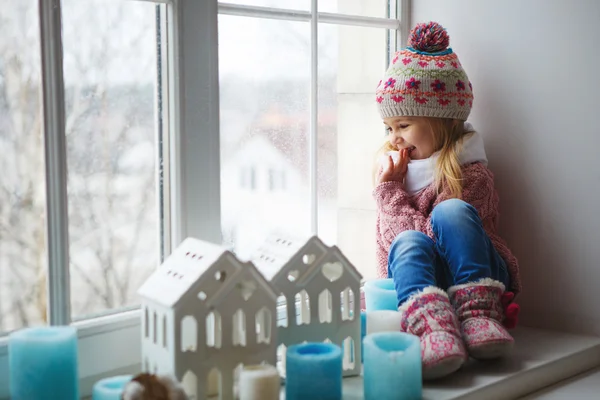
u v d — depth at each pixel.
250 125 1.42
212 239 1.31
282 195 1.48
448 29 1.67
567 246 1.54
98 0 1.17
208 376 1.09
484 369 1.28
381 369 1.09
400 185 1.50
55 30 1.10
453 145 1.49
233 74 1.38
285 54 1.46
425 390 1.17
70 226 1.16
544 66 1.54
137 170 1.24
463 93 1.48
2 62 1.06
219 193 1.32
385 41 1.69
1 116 1.07
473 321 1.27
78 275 1.18
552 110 1.53
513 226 1.61
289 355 1.09
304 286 1.16
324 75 1.56
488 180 1.49
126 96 1.22
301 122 1.51
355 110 1.63
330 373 1.08
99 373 1.17
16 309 1.10
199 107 1.27
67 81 1.14
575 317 1.54
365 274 1.68
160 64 1.26
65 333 1.02
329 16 1.55
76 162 1.16
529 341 1.47
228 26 1.36
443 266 1.39
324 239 1.58
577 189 1.51
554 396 1.28
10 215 1.09
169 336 1.00
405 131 1.49
